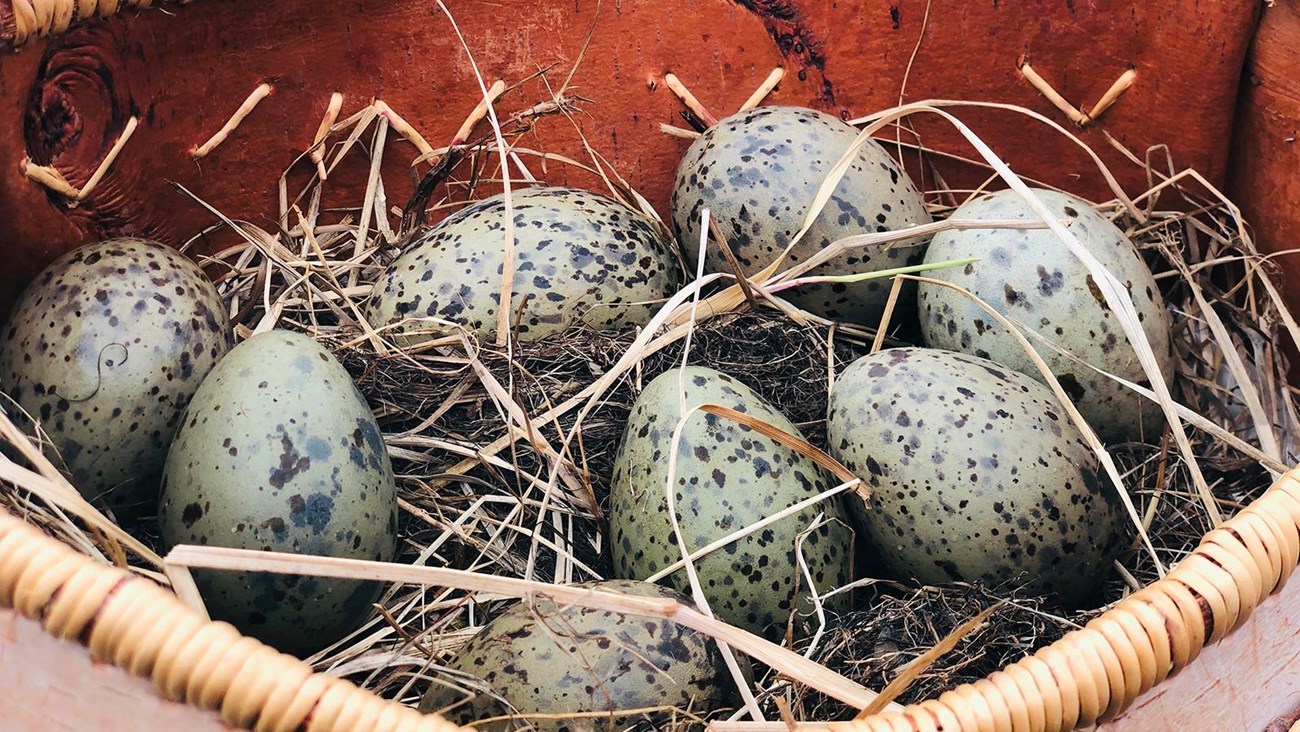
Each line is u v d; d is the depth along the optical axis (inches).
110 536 7.7
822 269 10.8
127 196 11.0
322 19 11.6
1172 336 11.7
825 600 9.2
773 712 8.4
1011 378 9.5
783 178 10.6
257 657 6.0
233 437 8.5
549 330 10.4
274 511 8.4
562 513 10.2
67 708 6.2
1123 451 10.5
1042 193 10.5
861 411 9.3
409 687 8.6
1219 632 6.7
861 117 12.7
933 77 12.5
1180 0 11.5
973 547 8.9
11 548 5.9
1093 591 9.5
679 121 12.7
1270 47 11.4
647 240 11.0
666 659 8.0
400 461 10.3
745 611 8.9
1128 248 10.4
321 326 11.4
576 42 12.4
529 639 8.1
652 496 9.1
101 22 10.2
